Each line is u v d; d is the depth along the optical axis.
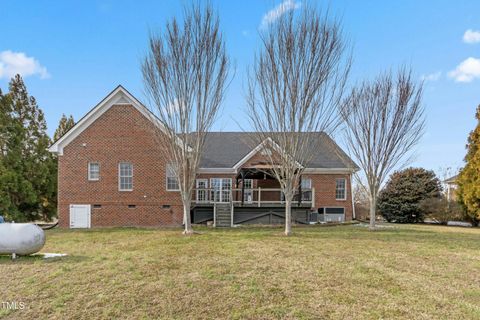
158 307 5.04
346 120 16.50
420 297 5.55
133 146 18.11
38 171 22.36
